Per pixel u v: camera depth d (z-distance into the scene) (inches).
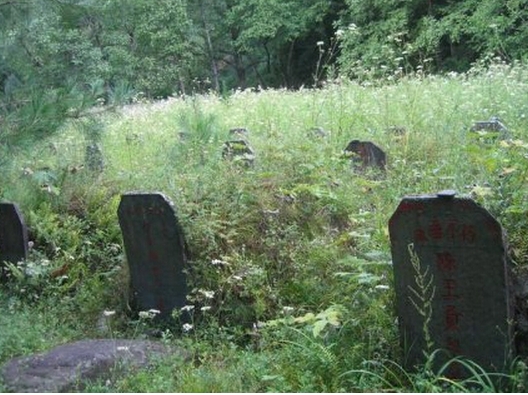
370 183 232.4
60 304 244.5
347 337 185.6
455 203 162.6
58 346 198.1
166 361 185.0
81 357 182.5
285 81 1216.8
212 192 245.9
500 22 673.0
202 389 168.7
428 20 772.6
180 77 1033.5
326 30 1146.7
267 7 1090.7
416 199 167.5
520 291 175.3
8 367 182.2
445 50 886.4
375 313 185.2
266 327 200.1
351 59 751.1
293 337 191.6
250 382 174.4
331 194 238.5
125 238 230.7
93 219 279.1
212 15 1216.2
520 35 668.7
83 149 332.5
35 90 255.8
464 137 272.2
